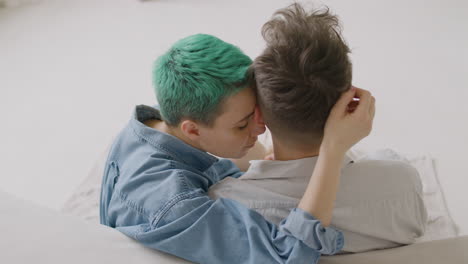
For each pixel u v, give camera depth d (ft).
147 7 7.80
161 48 6.74
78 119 5.84
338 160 2.41
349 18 6.15
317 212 2.37
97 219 4.01
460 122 4.43
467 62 5.06
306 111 2.40
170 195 2.63
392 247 2.90
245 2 7.23
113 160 3.14
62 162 5.26
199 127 2.77
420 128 4.46
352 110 2.60
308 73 2.33
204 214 2.55
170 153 2.94
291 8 2.64
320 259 2.73
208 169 3.23
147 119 3.35
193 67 2.60
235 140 2.80
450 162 4.09
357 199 2.64
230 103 2.60
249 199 2.69
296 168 2.63
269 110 2.48
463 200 3.75
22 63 7.06
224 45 2.68
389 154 3.63
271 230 2.54
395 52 5.43
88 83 6.41
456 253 2.81
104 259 2.64
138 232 2.70
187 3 7.61
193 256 2.62
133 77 6.36
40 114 6.03
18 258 2.58
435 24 5.70
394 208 2.69
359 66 5.33
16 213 2.87
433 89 4.83
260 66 2.43
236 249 2.54
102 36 7.35
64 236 2.73
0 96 6.47
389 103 4.79
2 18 8.21
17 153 5.50
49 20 8.00
